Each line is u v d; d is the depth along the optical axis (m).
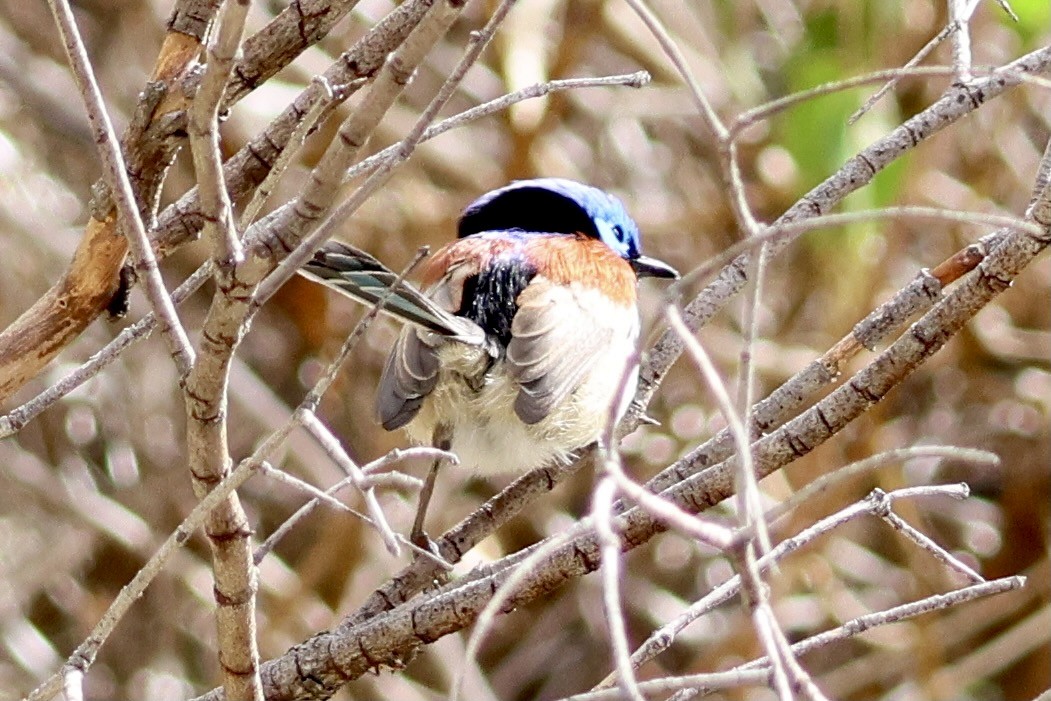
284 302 12.88
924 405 13.23
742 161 12.82
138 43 12.51
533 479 7.17
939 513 13.17
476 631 3.77
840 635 5.10
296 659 5.69
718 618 12.77
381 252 12.45
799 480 12.12
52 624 12.96
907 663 12.45
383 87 4.18
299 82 12.13
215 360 4.52
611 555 3.55
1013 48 11.74
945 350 13.11
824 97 10.23
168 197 11.82
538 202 8.91
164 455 12.73
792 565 12.22
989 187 12.35
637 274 9.29
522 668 13.01
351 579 12.04
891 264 11.84
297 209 4.35
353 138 4.26
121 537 12.34
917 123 6.05
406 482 4.19
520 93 5.46
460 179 12.54
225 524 4.80
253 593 4.99
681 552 12.90
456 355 7.24
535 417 7.07
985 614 12.76
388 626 5.62
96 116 4.59
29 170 12.40
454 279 7.86
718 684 4.23
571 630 13.19
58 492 12.35
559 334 7.45
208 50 4.20
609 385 7.56
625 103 12.77
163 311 4.76
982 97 5.99
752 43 13.31
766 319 12.91
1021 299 13.01
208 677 12.62
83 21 12.66
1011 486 13.10
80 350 12.48
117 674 12.34
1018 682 13.12
